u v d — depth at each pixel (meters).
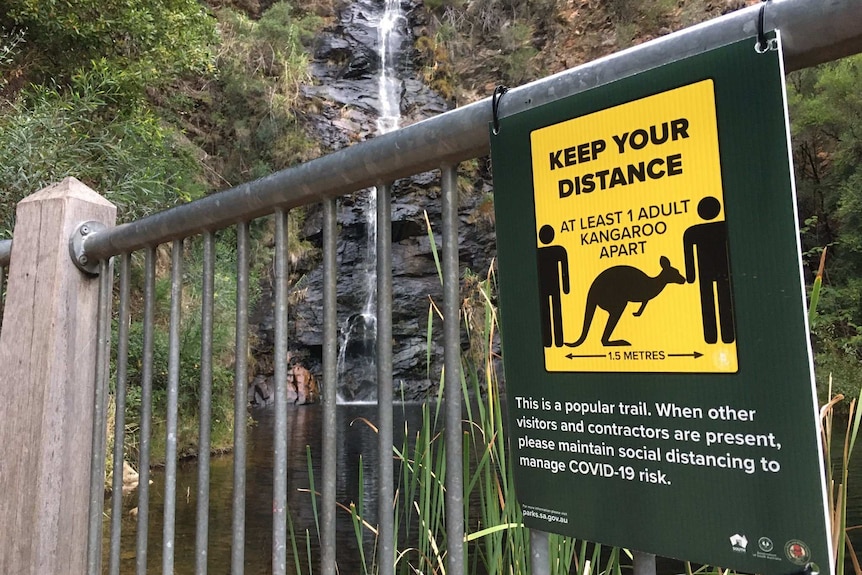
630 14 14.03
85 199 1.48
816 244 13.00
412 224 14.24
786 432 0.50
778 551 0.50
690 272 0.56
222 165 12.09
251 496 4.77
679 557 0.55
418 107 15.22
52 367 1.41
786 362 0.50
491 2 15.48
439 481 1.16
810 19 0.52
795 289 0.50
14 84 5.71
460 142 0.77
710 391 0.55
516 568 1.05
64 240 1.44
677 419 0.56
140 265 6.57
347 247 14.54
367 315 14.62
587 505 0.62
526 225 0.69
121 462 1.32
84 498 1.43
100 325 1.43
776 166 0.51
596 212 0.63
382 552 0.84
